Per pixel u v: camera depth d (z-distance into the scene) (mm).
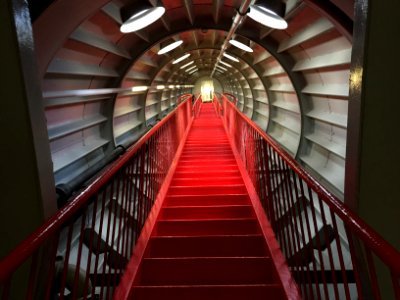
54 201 2295
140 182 3434
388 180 2188
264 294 2629
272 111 10258
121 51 5984
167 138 5586
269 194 3475
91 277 3367
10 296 2104
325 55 5273
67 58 4531
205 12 6703
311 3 3676
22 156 2061
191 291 2643
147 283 2988
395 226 2262
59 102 4535
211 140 8969
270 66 8945
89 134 6242
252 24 6641
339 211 1583
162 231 3799
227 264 3014
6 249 2150
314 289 3707
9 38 1896
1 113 2006
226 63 13750
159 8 4379
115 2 4477
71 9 2955
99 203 4855
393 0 1927
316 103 6461
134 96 9320
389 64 2025
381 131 2117
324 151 6203
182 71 17984
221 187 5000
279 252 3055
